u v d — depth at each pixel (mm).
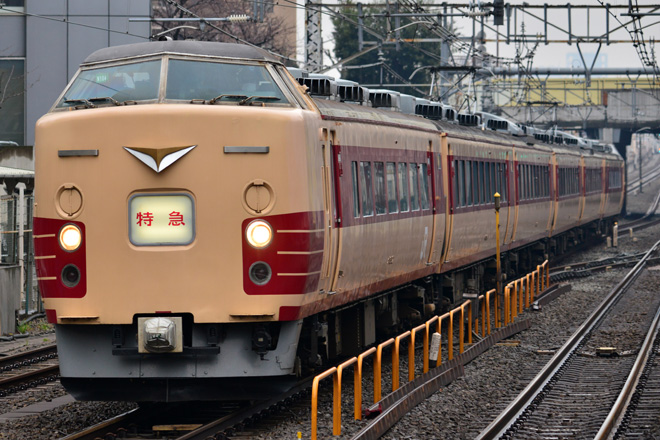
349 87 31500
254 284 22281
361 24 56969
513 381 31625
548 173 66875
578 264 75625
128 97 23281
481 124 52562
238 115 22312
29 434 22750
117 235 22328
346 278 27484
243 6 114312
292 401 26359
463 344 35906
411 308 37219
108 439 21875
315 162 23750
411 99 38719
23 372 32188
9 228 43094
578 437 23812
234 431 22547
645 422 25391
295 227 22516
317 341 26812
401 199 33125
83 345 22844
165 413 24969
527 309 50438
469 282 47562
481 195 46188
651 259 77875
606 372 33750
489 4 58500
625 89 132500
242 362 22688
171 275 22234
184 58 23641
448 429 24375
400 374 31750
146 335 21969
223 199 22234
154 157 22109
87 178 22453
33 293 46688
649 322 46562
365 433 21828
